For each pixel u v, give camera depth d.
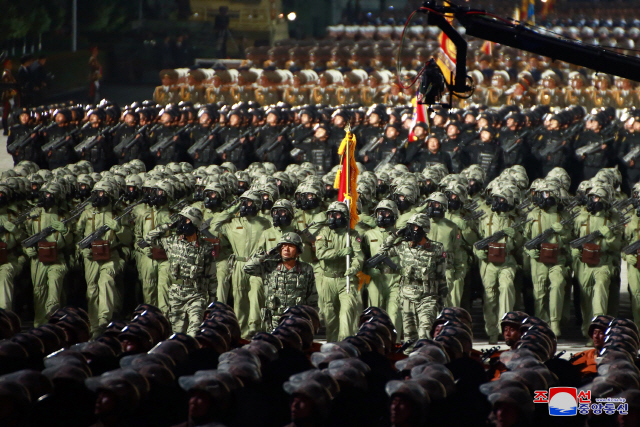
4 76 116.12
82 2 156.62
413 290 37.06
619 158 70.19
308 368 23.59
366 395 22.06
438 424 21.06
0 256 42.69
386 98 101.00
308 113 73.62
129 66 153.25
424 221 36.69
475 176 47.38
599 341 29.36
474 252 43.59
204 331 26.78
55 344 26.77
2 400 20.28
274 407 22.12
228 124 73.69
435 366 22.27
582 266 42.53
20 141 75.69
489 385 21.31
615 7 175.00
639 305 42.25
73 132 75.25
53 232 43.09
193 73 102.88
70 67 141.62
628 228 42.62
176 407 22.22
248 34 161.62
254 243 42.44
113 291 42.28
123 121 74.88
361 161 72.12
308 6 182.62
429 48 123.19
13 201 44.44
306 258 39.88
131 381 21.14
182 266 38.25
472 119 71.62
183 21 162.88
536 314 43.31
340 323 38.44
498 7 166.25
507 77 105.00
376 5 199.62
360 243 38.84
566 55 28.41
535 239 41.97
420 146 70.44
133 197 44.25
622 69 28.17
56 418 21.48
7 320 28.81
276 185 43.81
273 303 35.94
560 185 43.72
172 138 74.12
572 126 73.25
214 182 43.72
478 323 47.31
